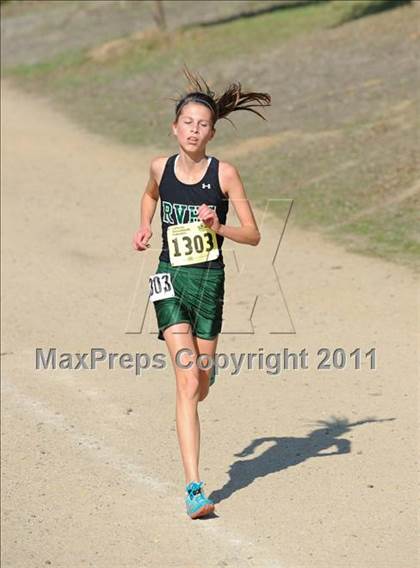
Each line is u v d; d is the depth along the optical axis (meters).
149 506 21.27
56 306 36.41
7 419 27.11
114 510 21.30
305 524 19.27
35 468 23.97
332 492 20.48
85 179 54.03
